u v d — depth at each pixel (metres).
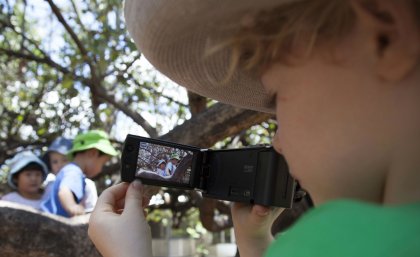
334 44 0.66
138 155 1.21
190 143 2.30
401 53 0.60
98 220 1.14
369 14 0.61
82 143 3.82
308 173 0.69
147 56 0.96
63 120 5.52
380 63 0.61
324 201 0.69
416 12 0.60
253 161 1.18
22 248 1.97
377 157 0.63
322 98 0.67
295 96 0.70
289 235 0.59
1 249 1.97
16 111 5.96
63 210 3.27
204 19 0.79
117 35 4.59
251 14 0.73
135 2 0.87
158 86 5.29
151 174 1.21
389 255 0.49
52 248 2.01
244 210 1.21
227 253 12.32
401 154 0.61
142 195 1.19
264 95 1.08
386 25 0.60
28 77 6.10
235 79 1.02
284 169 1.14
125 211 1.14
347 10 0.64
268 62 0.75
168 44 0.90
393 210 0.54
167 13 0.80
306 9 0.68
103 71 4.91
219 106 2.36
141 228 1.12
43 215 2.05
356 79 0.64
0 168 6.10
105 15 4.84
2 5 5.01
